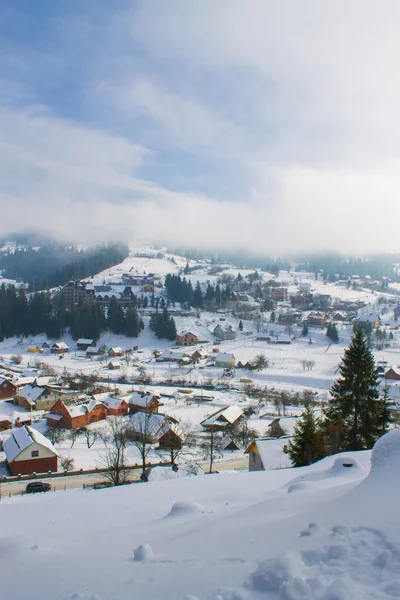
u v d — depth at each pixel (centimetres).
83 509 1248
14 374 9256
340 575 493
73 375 9512
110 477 3631
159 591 518
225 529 705
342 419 3002
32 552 751
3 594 575
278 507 810
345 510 672
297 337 14175
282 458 2908
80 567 641
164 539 752
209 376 9575
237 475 1667
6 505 1326
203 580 527
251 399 7669
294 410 6919
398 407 6444
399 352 12125
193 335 13138
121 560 647
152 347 12938
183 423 5838
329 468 1475
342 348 12631
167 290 19562
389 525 592
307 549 562
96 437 5494
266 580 492
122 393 7825
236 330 14950
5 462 4512
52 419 6069
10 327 13700
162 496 1391
